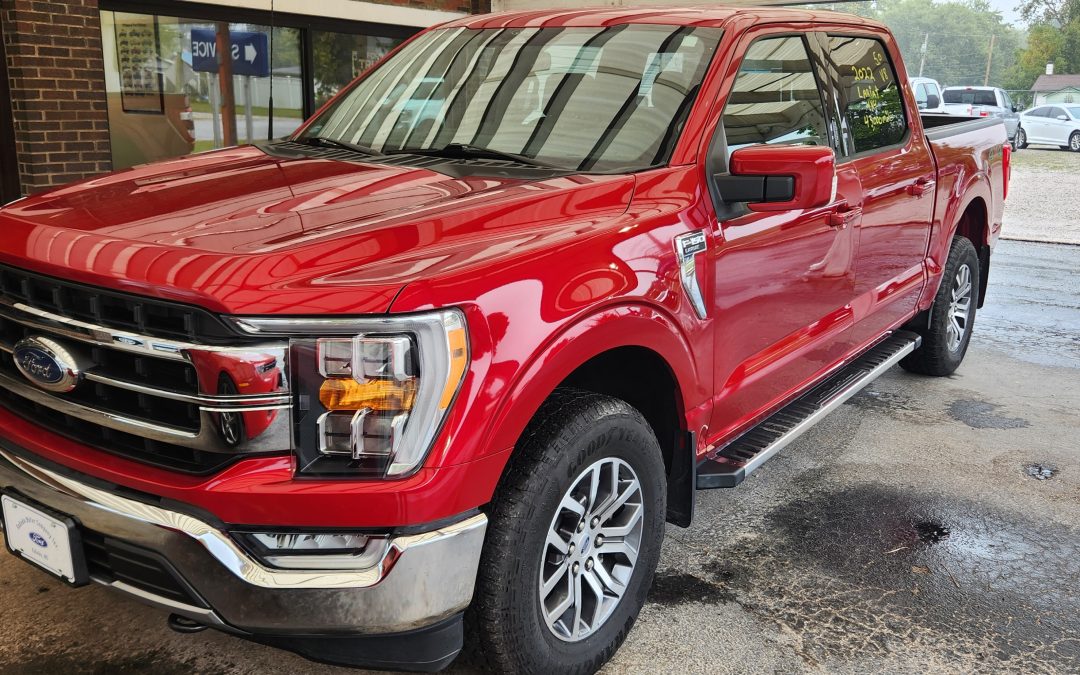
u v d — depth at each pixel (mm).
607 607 2420
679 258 2447
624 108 2820
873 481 3803
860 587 2957
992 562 3146
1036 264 9172
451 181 2500
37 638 2512
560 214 2289
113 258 1915
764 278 2883
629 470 2387
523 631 2107
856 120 3645
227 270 1820
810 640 2652
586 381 2553
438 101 3156
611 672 2477
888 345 4324
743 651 2590
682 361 2521
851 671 2514
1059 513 3547
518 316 1960
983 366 5555
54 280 1979
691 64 2863
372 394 1798
